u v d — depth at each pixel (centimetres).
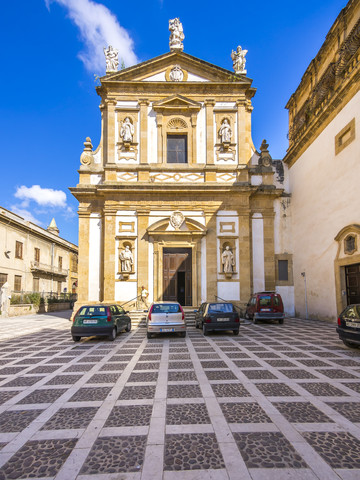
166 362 860
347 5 1609
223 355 935
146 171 2100
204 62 2167
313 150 1897
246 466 363
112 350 1047
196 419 489
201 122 2169
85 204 2123
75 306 2042
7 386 669
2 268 2895
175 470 357
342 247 1586
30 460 382
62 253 4438
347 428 455
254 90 2228
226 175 2127
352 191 1493
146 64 2148
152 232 2012
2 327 1805
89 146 2194
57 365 849
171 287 2039
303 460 374
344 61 1570
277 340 1187
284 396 584
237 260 2044
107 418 498
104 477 347
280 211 2200
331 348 1023
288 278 2153
